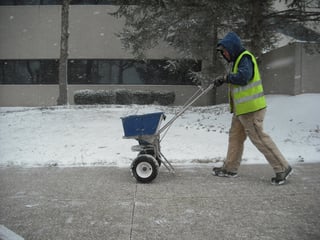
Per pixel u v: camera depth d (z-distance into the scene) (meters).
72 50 22.78
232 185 5.56
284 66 14.32
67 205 4.77
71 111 14.29
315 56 13.64
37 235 3.85
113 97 20.84
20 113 14.55
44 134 10.07
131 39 15.09
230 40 5.72
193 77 18.36
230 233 3.82
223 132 9.65
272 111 11.77
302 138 8.81
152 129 5.96
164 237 3.76
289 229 3.89
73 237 3.79
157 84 22.48
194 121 11.56
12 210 4.61
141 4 13.09
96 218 4.30
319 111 11.21
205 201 4.83
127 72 22.66
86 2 22.70
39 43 22.91
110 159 7.41
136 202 4.84
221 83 5.83
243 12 12.83
